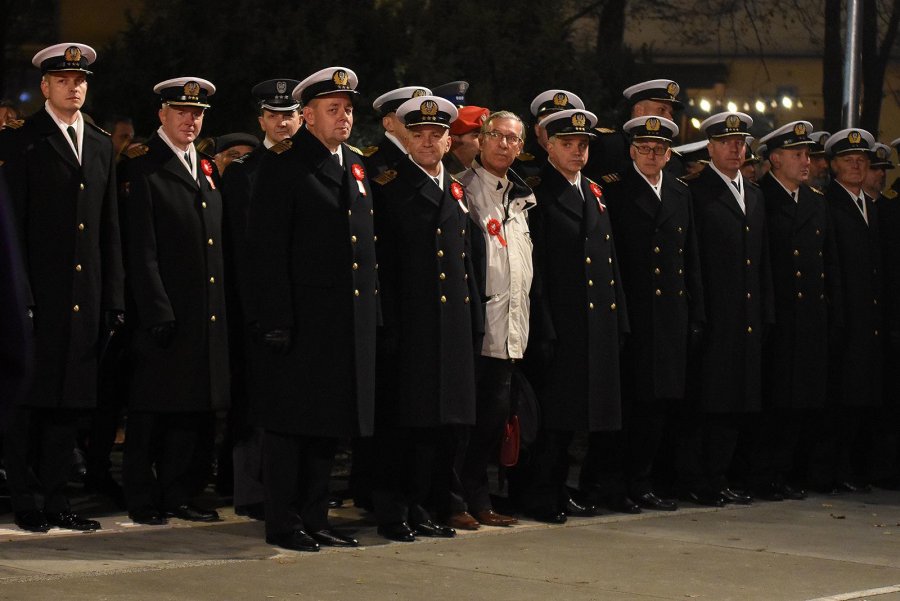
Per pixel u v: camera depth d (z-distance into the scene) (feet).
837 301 38.73
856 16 48.75
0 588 21.85
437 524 29.60
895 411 40.83
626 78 49.03
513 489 32.94
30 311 27.50
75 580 22.79
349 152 27.78
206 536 28.12
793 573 25.53
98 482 33.45
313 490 27.53
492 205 30.68
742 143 36.11
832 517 33.81
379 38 46.34
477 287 29.53
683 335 34.04
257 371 27.32
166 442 30.14
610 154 35.68
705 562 26.50
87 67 28.43
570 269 31.89
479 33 46.39
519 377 30.83
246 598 21.84
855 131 39.75
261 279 26.63
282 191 26.68
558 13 48.01
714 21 59.67
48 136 28.04
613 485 33.68
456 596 22.44
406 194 28.63
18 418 27.78
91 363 28.19
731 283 35.63
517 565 25.63
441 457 29.84
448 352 28.40
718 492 35.78
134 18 51.13
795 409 37.55
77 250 27.96
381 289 28.25
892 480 40.86
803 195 38.29
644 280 33.78
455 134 33.37
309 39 44.88
